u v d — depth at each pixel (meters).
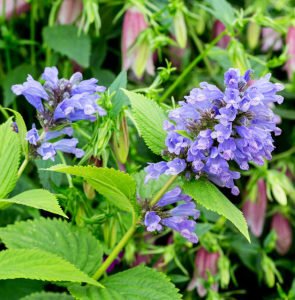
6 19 0.71
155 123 0.41
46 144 0.42
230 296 0.75
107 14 0.72
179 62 0.74
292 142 0.76
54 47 0.65
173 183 0.46
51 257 0.37
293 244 0.77
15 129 0.44
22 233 0.44
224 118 0.36
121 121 0.47
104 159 0.46
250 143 0.36
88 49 0.65
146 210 0.42
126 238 0.43
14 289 0.58
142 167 0.64
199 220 0.65
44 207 0.36
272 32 0.76
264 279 0.74
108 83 0.70
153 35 0.63
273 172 0.67
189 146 0.38
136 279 0.43
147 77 0.72
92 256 0.45
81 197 0.49
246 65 0.60
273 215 0.74
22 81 0.68
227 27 0.60
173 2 0.62
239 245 0.68
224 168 0.37
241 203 0.71
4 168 0.41
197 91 0.38
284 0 0.74
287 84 0.74
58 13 0.68
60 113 0.41
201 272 0.65
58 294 0.51
